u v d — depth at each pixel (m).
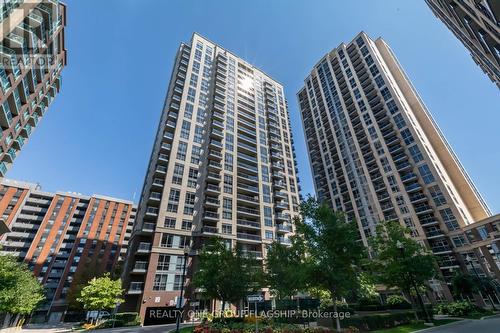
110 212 81.44
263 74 83.88
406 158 56.03
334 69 85.19
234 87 70.06
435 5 22.98
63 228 75.44
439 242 46.53
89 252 72.31
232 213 48.78
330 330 14.41
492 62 16.09
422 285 23.36
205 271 21.69
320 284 15.90
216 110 60.88
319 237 16.64
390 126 61.66
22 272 32.00
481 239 41.28
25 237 71.44
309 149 84.25
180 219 42.88
